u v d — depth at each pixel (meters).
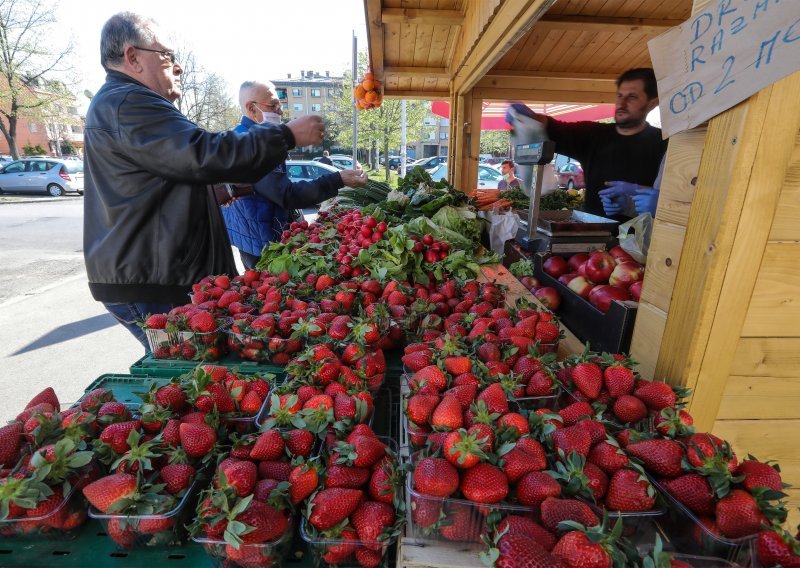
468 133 5.49
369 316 1.69
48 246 9.09
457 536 0.94
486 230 4.11
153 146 2.00
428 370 1.27
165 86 2.36
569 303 2.06
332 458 1.01
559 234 2.63
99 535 1.03
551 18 3.62
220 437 1.15
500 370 1.31
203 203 2.38
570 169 13.97
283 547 0.92
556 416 1.10
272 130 2.18
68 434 1.06
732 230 1.10
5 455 1.05
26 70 24.94
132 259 2.21
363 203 5.23
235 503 0.89
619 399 1.20
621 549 0.83
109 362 4.20
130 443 1.02
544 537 0.84
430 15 4.05
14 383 3.83
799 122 1.03
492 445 0.99
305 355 1.35
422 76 5.67
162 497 0.96
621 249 2.00
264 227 3.88
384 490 0.95
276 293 1.97
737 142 1.03
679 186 1.25
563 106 8.61
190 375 1.28
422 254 2.55
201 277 2.41
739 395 1.34
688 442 0.98
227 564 0.92
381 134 26.94
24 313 5.42
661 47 1.20
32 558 0.99
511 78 5.21
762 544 0.82
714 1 1.03
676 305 1.27
